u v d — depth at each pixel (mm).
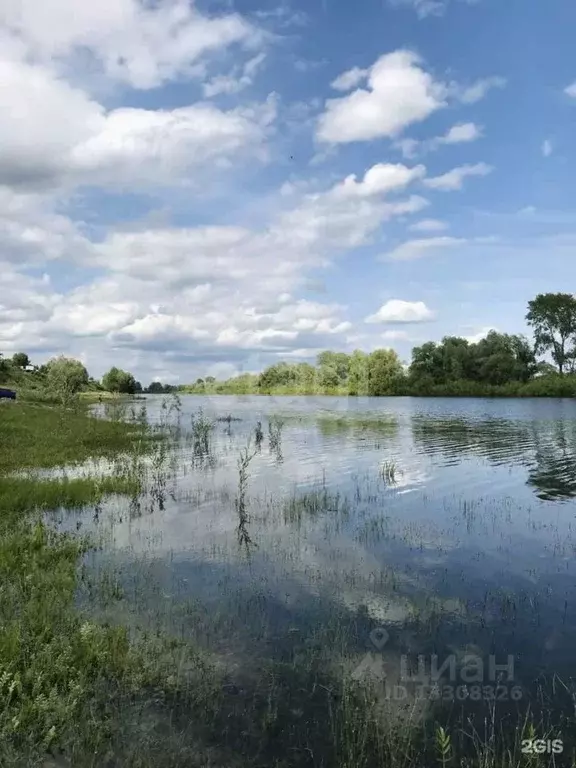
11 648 7531
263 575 11109
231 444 32219
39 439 30484
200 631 8664
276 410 66750
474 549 12867
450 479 21125
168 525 14711
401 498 18000
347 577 11039
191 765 5895
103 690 7094
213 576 11031
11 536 12562
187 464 24859
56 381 52938
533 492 18859
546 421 47406
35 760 5859
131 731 6379
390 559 12156
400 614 9422
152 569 11383
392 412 61406
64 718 6426
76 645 7895
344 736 6375
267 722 6559
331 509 16547
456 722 6676
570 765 5953
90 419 42750
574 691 7297
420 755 6109
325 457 26781
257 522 15039
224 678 7430
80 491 17531
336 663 7824
